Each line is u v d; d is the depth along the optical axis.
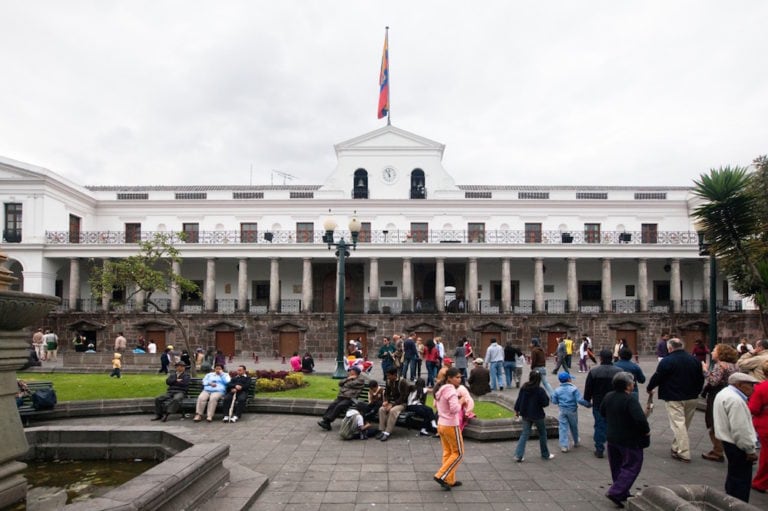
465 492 8.79
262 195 48.53
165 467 7.55
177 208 47.78
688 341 41.59
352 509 8.05
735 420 7.50
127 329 41.56
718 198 15.01
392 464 10.43
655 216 47.25
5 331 7.23
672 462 10.34
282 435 12.86
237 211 47.72
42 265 42.53
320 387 17.97
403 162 48.44
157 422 14.45
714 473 9.63
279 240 46.91
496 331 41.38
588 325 41.41
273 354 41.34
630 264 47.00
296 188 49.75
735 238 15.37
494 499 8.46
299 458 10.86
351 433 12.33
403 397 12.80
